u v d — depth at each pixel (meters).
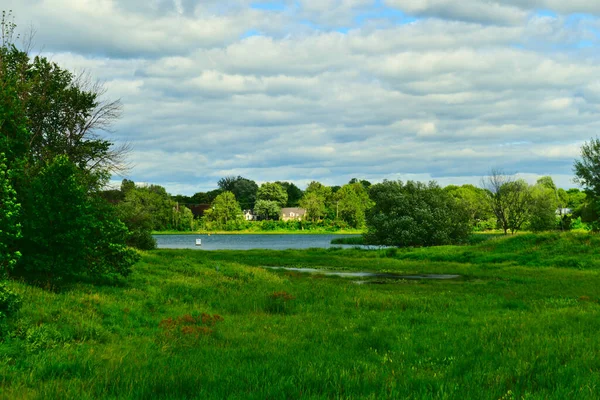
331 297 20.61
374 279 30.31
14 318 12.15
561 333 11.84
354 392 7.05
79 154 33.91
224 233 163.12
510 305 18.42
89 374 8.59
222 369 8.73
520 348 10.03
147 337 12.66
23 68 30.44
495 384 7.38
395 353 10.62
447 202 62.16
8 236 13.36
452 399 6.59
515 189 73.75
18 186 18.58
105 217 21.00
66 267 18.16
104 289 18.81
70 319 13.06
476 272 33.84
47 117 33.03
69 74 34.03
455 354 10.20
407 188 62.38
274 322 15.42
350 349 11.03
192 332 12.88
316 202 170.50
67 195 18.19
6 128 17.39
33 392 7.30
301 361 9.35
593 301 19.50
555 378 7.59
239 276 27.36
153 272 25.23
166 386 7.39
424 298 20.50
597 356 9.04
